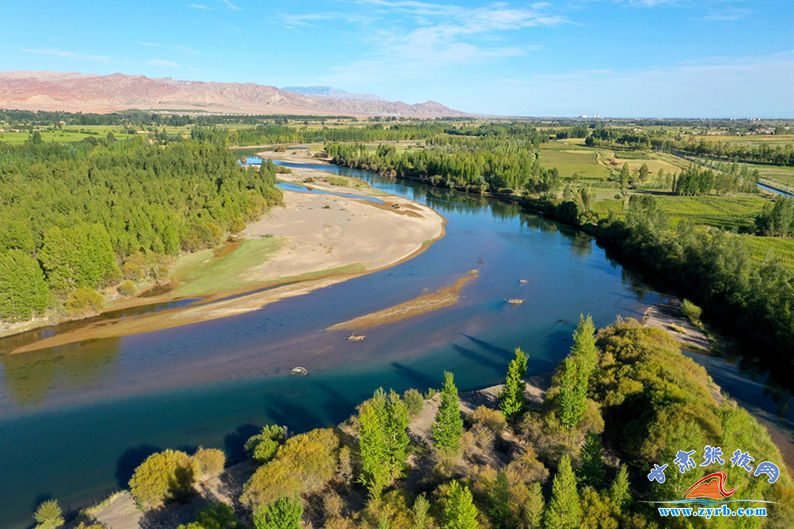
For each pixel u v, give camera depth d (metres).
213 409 48.31
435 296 80.06
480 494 31.62
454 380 54.41
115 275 79.12
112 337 64.19
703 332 68.44
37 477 38.88
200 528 28.61
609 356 51.09
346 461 36.41
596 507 29.16
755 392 52.22
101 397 50.50
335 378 54.44
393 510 30.03
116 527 32.03
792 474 37.69
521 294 82.50
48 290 69.25
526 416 42.34
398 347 62.09
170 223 93.88
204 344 62.28
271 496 31.75
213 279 85.75
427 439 42.06
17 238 74.81
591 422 39.62
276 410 48.19
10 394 51.06
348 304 75.88
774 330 61.69
